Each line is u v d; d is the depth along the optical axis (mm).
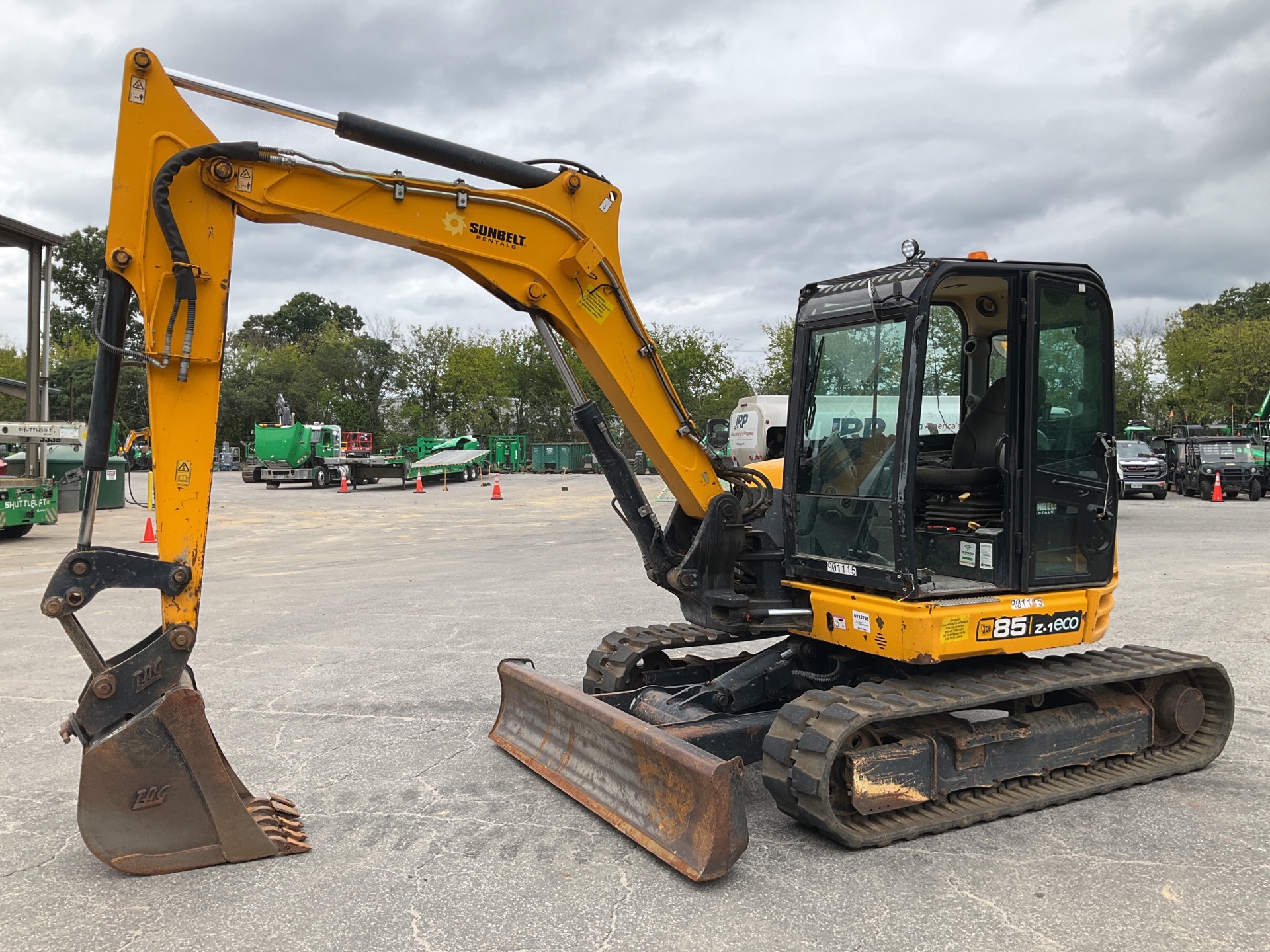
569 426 60406
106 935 3412
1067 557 4898
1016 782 4812
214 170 3969
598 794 4562
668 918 3543
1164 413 50719
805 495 5062
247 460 52094
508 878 3893
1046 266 4754
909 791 4324
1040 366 4762
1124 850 4180
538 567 13328
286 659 7730
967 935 3402
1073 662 5176
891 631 4484
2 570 13078
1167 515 21281
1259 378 46188
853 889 3797
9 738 5734
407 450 46281
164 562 3916
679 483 5125
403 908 3625
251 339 89688
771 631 5027
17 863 4031
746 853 4156
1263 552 13953
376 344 72250
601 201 4820
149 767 3885
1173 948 3307
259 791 4883
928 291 4414
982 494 4871
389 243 4441
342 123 4207
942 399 5629
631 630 6309
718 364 55219
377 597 10797
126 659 3971
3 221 18375
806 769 4070
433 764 5297
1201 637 8266
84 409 57938
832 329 4938
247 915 3562
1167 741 5371
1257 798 4816
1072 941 3361
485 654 7887
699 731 4641
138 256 3922
